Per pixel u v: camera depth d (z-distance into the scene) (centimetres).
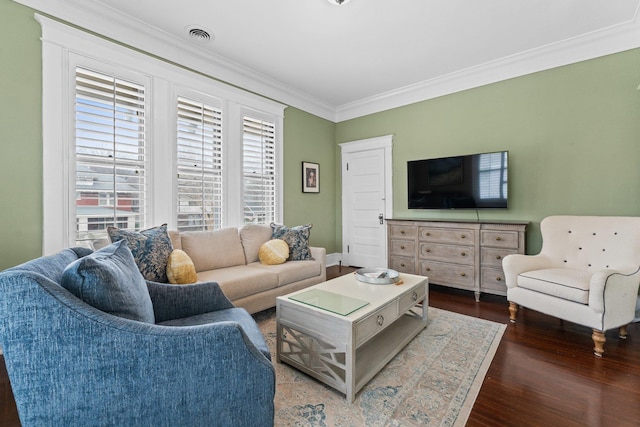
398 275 243
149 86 276
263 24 263
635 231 229
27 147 214
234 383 103
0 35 203
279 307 192
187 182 305
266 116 387
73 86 232
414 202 397
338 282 231
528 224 308
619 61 278
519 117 333
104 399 89
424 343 218
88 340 87
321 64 341
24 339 84
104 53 248
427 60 332
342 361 182
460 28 271
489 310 288
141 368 92
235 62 334
